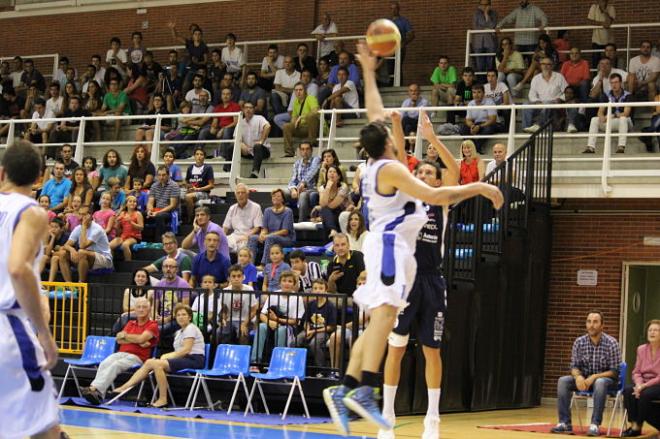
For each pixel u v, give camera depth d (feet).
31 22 96.43
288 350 45.14
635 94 67.26
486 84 70.33
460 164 56.59
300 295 45.57
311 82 74.64
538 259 58.65
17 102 89.30
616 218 62.08
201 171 66.74
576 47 73.92
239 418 42.93
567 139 65.26
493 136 63.52
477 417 49.01
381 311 24.95
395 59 77.46
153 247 60.64
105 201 62.49
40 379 19.98
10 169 20.20
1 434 19.67
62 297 53.47
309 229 58.39
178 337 47.70
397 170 24.82
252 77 76.48
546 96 67.67
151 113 82.23
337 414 23.81
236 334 48.06
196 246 58.75
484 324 52.34
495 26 75.82
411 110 65.77
